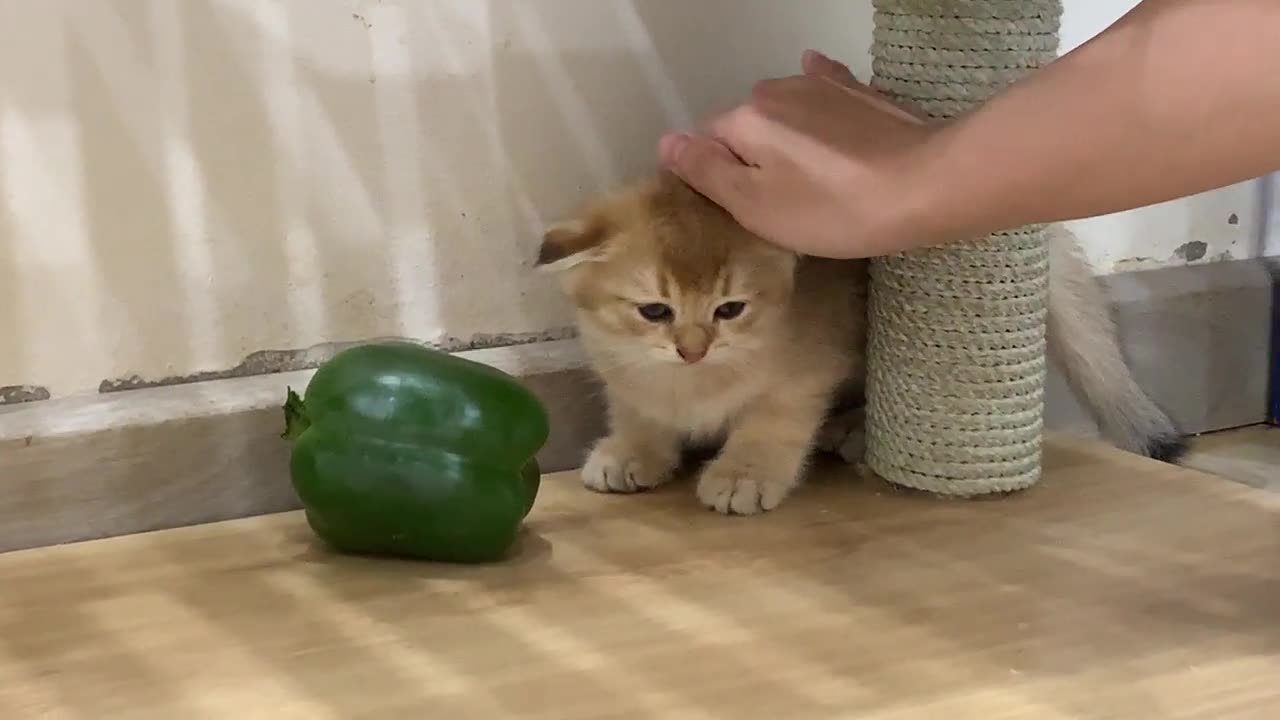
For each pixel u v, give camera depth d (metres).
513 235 1.29
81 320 1.13
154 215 1.14
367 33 1.18
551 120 1.28
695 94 1.34
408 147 1.22
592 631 0.90
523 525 1.15
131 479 1.14
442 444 1.03
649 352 1.23
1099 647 0.87
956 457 1.19
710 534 1.11
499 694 0.81
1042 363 1.23
